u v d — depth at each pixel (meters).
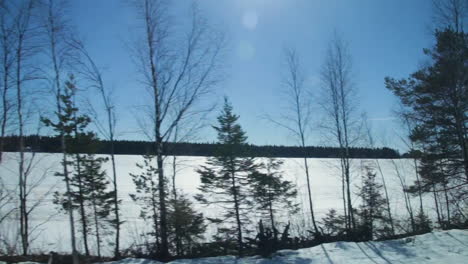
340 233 13.34
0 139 11.99
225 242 12.37
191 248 12.28
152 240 14.91
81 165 14.11
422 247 10.38
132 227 17.92
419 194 17.78
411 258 9.27
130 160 58.56
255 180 13.81
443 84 15.72
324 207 25.38
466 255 9.29
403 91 17.94
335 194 32.12
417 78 17.62
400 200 27.61
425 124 17.56
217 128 13.80
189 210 12.48
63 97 11.27
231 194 13.59
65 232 16.88
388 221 16.34
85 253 13.38
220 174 13.89
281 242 11.61
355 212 16.23
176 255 11.67
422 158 18.11
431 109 16.81
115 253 12.14
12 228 15.66
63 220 19.39
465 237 11.23
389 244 11.08
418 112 17.56
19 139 13.08
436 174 17.22
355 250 10.42
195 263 9.49
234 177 13.66
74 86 11.48
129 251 12.73
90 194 14.68
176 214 11.88
